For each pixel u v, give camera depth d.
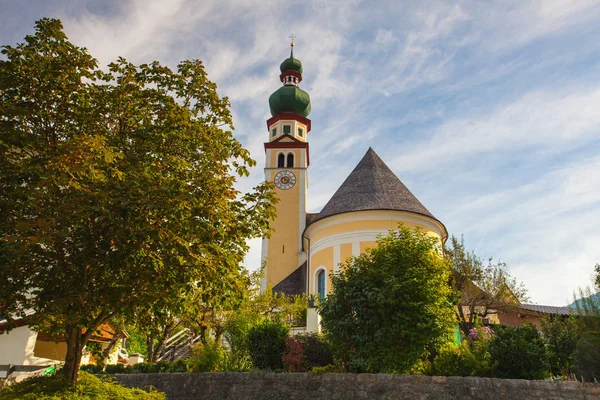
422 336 14.90
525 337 15.47
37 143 9.98
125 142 11.06
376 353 15.33
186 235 9.97
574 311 30.06
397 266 16.59
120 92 11.37
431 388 13.35
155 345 30.42
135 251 9.41
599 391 12.05
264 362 19.64
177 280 10.06
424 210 30.27
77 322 9.77
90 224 9.52
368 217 29.20
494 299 28.05
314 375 14.82
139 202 9.27
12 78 10.20
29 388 9.72
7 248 8.11
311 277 31.14
